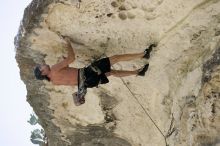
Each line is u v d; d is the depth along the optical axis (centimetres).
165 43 705
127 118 840
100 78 668
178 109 711
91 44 728
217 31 654
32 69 807
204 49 676
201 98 652
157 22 678
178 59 712
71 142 962
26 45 751
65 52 746
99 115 862
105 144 925
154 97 772
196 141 649
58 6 659
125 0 645
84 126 898
